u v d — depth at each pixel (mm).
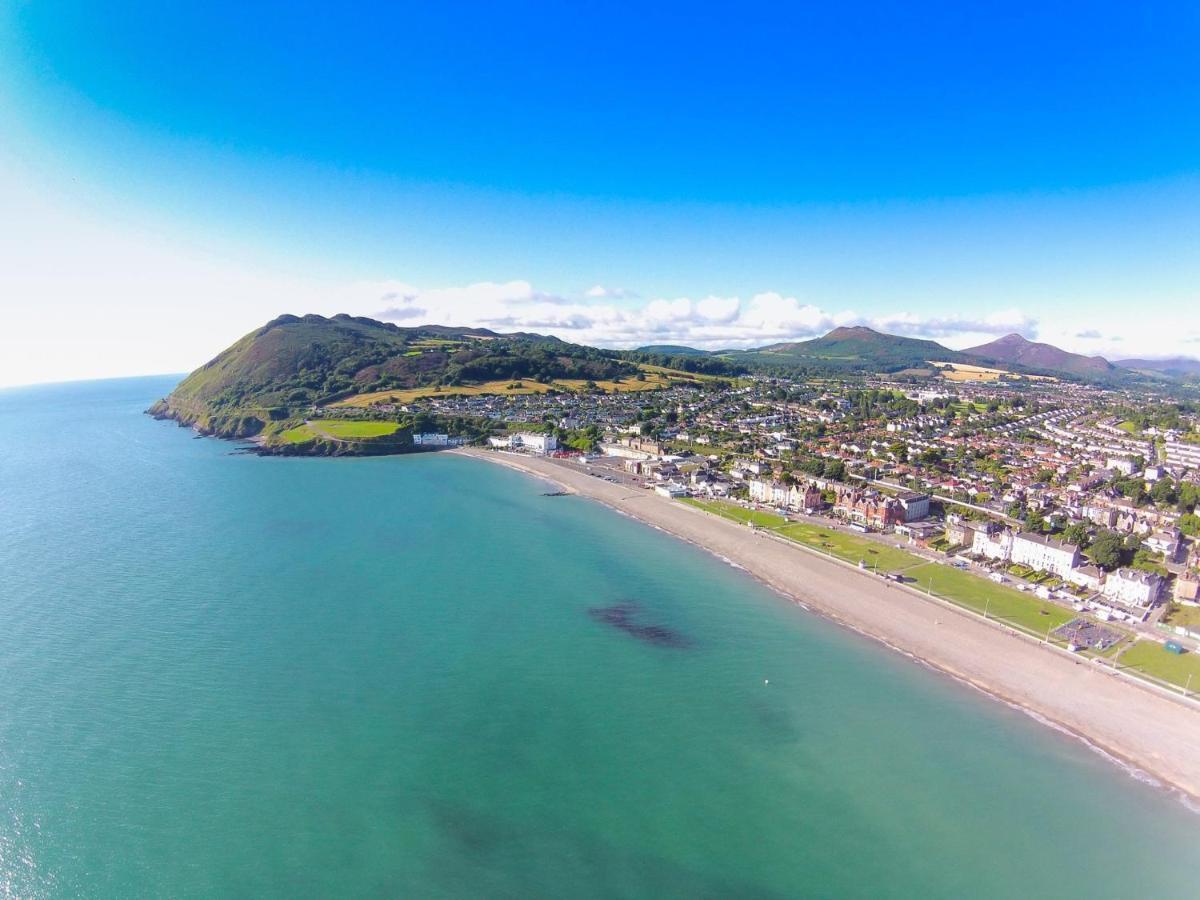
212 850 62906
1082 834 67625
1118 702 89312
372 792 71438
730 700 91125
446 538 167250
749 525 177000
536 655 102562
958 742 82375
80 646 102500
